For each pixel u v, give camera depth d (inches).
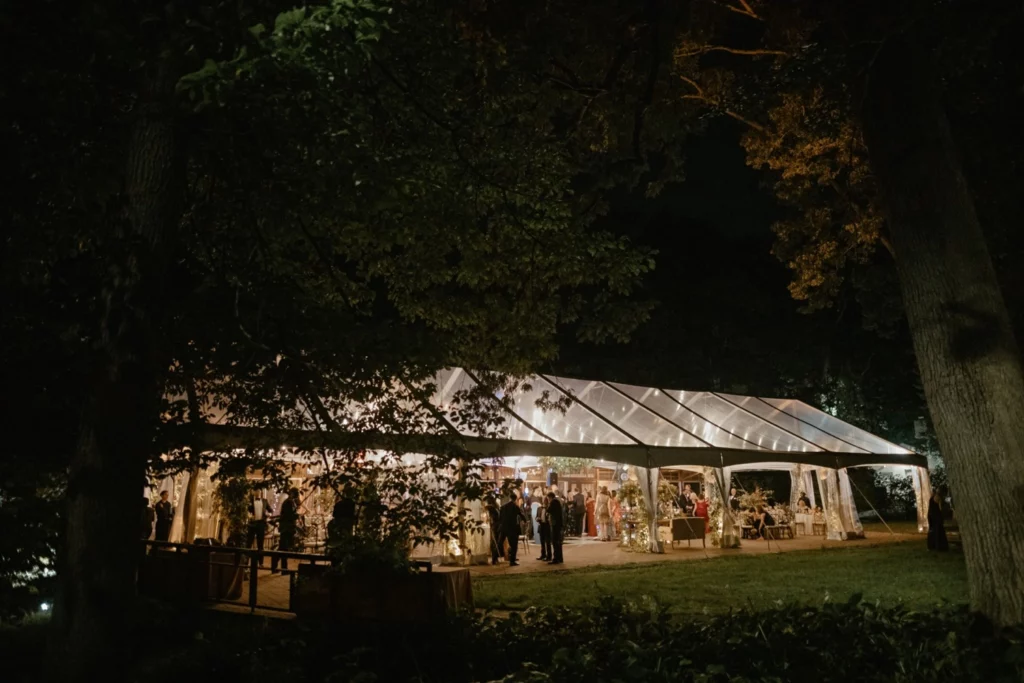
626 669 216.7
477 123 400.5
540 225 444.5
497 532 699.4
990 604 276.7
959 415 289.6
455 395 400.8
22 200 261.4
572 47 399.5
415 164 364.2
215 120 252.2
